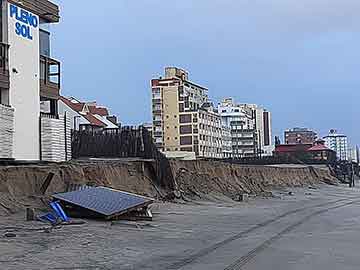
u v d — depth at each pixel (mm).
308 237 20875
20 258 14383
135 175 34500
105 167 31828
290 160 93062
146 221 24062
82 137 40594
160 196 34750
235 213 30516
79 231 19469
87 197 23828
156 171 36281
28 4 31375
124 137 40031
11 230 18828
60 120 33656
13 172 24344
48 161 30266
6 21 29188
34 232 18734
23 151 29953
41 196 24672
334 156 111312
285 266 14484
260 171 61594
